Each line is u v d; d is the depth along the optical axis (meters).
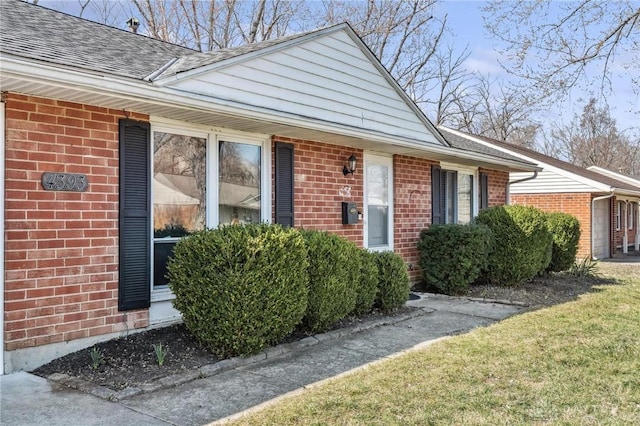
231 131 6.41
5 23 5.48
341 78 7.54
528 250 9.28
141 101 4.79
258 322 4.74
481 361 4.67
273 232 5.01
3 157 4.29
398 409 3.52
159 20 18.75
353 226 8.20
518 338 5.55
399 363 4.61
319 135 7.00
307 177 7.37
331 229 7.75
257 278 4.71
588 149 31.56
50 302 4.57
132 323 5.25
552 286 9.71
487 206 12.02
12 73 3.82
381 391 3.88
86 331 4.84
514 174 17.94
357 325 6.15
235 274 4.63
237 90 5.95
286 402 3.66
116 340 5.04
